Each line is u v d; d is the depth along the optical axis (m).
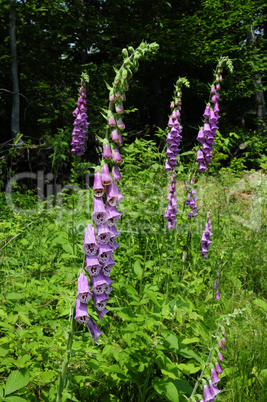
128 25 16.59
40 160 11.41
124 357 2.45
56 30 12.16
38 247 4.32
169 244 4.13
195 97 18.42
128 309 2.76
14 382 1.99
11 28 11.90
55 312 3.00
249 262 5.53
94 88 14.87
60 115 15.53
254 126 22.02
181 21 16.06
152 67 17.91
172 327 3.21
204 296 4.42
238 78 17.47
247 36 18.95
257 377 3.04
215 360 2.27
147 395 2.80
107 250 1.92
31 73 14.24
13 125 11.95
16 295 2.70
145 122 20.78
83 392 2.59
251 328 3.83
